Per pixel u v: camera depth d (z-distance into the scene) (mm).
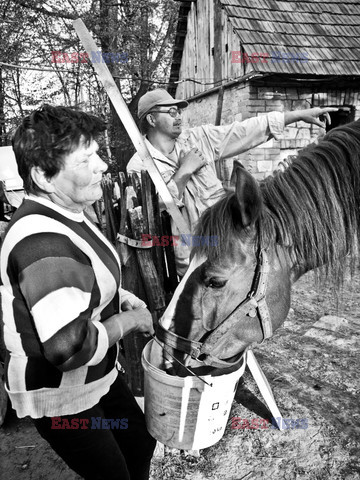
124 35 10586
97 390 1140
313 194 1440
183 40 9953
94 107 10422
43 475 1888
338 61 6715
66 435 1090
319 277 1530
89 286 996
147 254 1931
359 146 1493
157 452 1931
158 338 1448
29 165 985
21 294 978
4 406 2271
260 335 1402
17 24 9508
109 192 2320
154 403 1423
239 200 1232
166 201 1625
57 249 934
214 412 1424
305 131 6711
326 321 3256
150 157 1591
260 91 6711
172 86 10781
